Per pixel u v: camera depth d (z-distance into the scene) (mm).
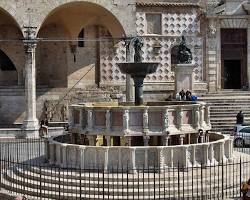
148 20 48812
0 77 49562
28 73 41500
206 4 49625
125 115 24609
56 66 49438
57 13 45844
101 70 49250
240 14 50312
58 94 47188
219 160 24578
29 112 41469
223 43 50750
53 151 25062
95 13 46250
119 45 48812
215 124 42719
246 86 50500
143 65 27688
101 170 22844
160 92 48531
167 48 49125
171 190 21281
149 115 24859
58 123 44281
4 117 46125
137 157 22984
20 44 48969
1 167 27031
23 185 23125
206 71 49906
